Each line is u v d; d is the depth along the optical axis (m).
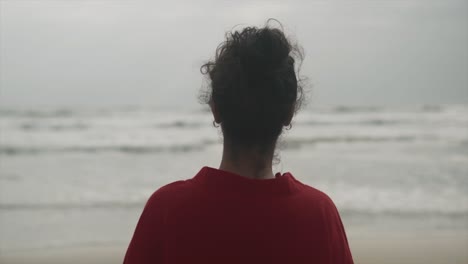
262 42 1.25
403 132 32.81
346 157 23.19
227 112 1.24
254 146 1.27
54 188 16.02
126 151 24.80
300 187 1.34
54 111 41.69
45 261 7.91
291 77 1.25
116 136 30.38
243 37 1.27
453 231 10.18
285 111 1.25
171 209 1.25
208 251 1.22
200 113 41.66
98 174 18.69
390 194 14.57
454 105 50.22
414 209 12.62
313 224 1.27
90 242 9.71
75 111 42.31
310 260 1.25
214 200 1.24
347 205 13.14
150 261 1.25
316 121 37.94
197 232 1.23
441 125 36.28
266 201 1.25
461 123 37.25
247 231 1.23
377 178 17.33
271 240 1.23
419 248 8.31
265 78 1.22
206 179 1.27
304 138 29.75
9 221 11.64
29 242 9.70
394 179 17.09
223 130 1.29
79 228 10.98
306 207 1.28
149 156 23.50
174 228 1.23
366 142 28.59
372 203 13.35
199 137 30.47
